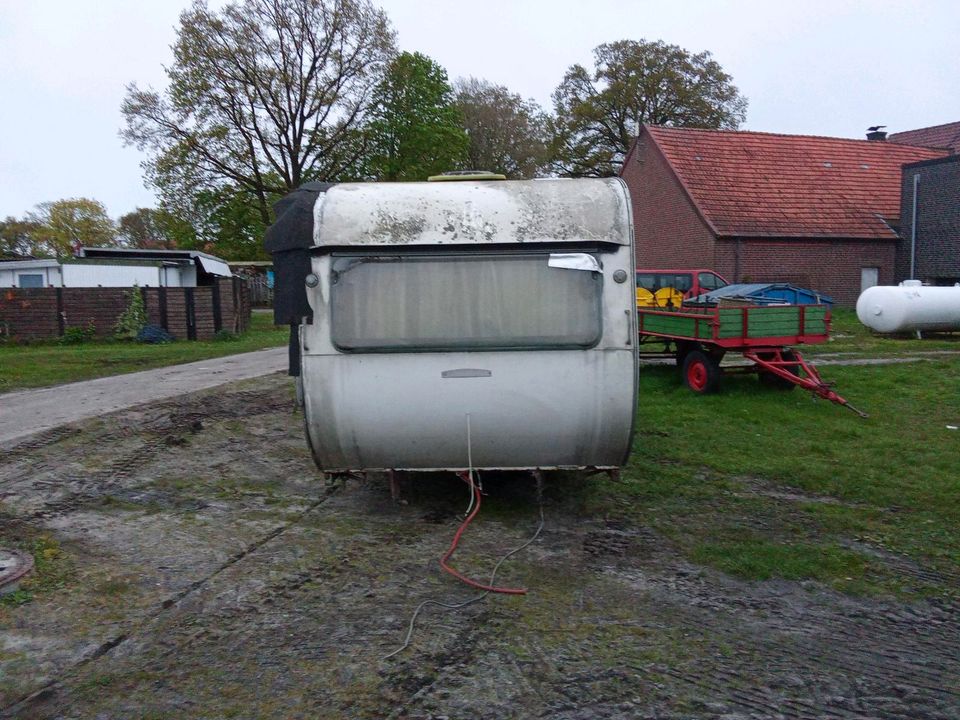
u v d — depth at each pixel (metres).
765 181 28.84
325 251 5.52
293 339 5.70
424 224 5.55
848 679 3.85
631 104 44.88
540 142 49.09
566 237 5.52
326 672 3.92
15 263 24.34
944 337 18.67
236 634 4.33
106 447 8.53
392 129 34.41
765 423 9.33
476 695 3.70
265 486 7.21
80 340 21.66
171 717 3.54
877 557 5.39
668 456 7.94
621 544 5.68
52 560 5.36
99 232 71.12
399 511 6.46
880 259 27.81
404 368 5.52
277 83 32.34
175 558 5.45
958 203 25.25
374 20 32.75
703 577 5.10
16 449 8.41
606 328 5.53
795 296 18.34
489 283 5.52
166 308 22.19
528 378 5.52
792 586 4.96
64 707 3.62
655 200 29.81
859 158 30.97
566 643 4.21
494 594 4.85
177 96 31.98
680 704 3.62
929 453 7.91
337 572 5.20
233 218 34.34
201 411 10.34
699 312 11.55
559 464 5.87
